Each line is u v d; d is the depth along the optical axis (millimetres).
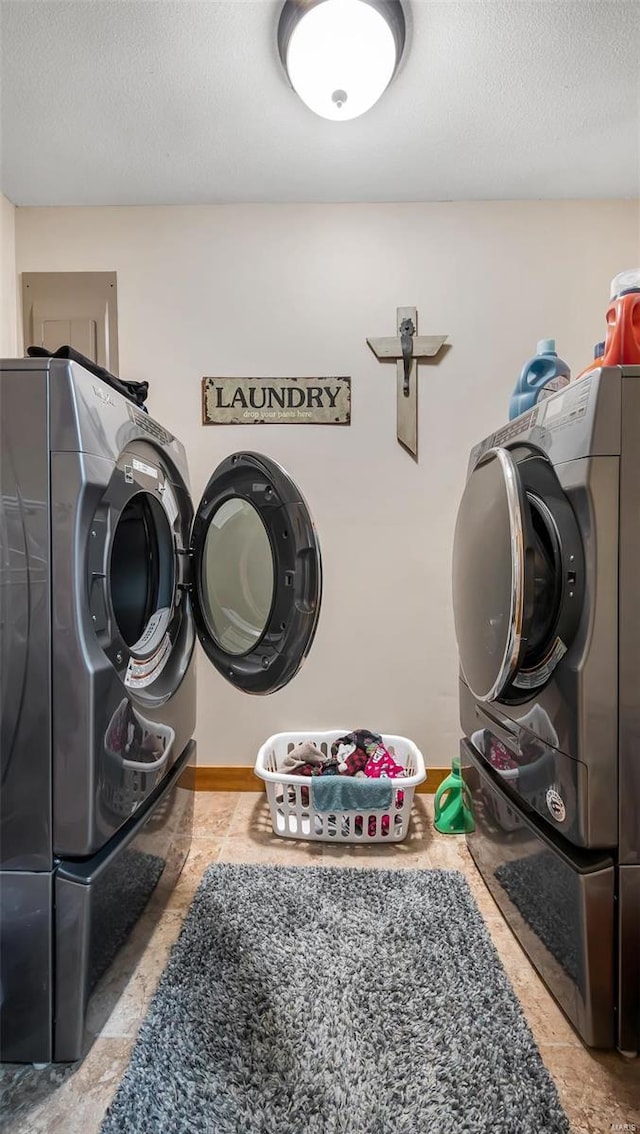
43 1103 896
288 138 1737
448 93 1554
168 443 1449
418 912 1351
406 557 2139
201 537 1509
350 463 2123
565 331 2098
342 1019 1036
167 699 1323
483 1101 888
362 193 2033
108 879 1014
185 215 2107
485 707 1436
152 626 1396
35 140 1746
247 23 1338
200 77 1494
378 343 2080
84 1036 961
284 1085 911
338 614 2143
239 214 2100
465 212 2086
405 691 2154
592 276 2088
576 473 1009
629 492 974
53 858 954
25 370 938
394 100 1576
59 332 2123
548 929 1096
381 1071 935
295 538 1259
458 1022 1031
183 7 1296
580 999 986
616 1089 918
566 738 1020
